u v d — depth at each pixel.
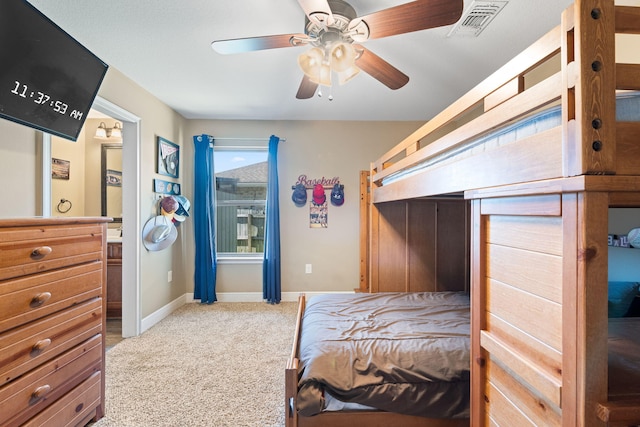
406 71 2.46
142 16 1.78
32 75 1.42
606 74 0.62
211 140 3.66
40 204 1.80
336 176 3.81
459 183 1.19
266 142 3.77
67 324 1.39
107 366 2.13
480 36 1.97
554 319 0.71
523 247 0.82
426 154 1.55
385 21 1.41
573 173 0.64
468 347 1.40
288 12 1.74
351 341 1.45
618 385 0.69
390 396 1.25
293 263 3.79
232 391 1.84
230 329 2.83
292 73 2.51
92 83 1.76
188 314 3.25
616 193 0.65
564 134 0.67
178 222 3.47
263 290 3.69
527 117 0.85
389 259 2.90
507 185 0.88
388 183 2.46
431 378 1.27
